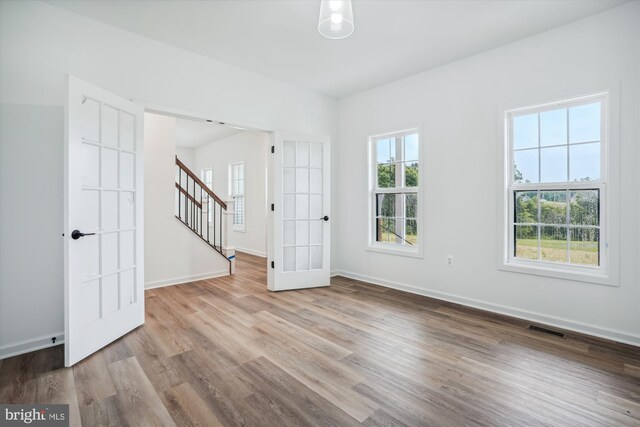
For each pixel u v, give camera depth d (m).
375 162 4.37
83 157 2.25
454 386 1.89
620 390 1.84
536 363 2.15
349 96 4.57
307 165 4.20
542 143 2.95
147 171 4.04
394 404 1.72
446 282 3.55
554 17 2.62
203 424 1.56
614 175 2.51
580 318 2.68
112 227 2.51
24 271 2.36
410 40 2.99
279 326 2.80
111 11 2.55
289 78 3.93
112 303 2.50
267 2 2.44
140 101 2.92
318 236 4.25
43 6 2.43
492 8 2.49
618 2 2.43
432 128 3.64
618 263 2.50
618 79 2.48
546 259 2.95
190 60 3.24
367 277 4.39
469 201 3.35
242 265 5.63
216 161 8.22
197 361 2.18
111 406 1.70
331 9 1.55
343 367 2.10
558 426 1.55
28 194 2.38
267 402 1.73
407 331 2.70
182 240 4.34
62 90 2.51
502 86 3.10
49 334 2.46
